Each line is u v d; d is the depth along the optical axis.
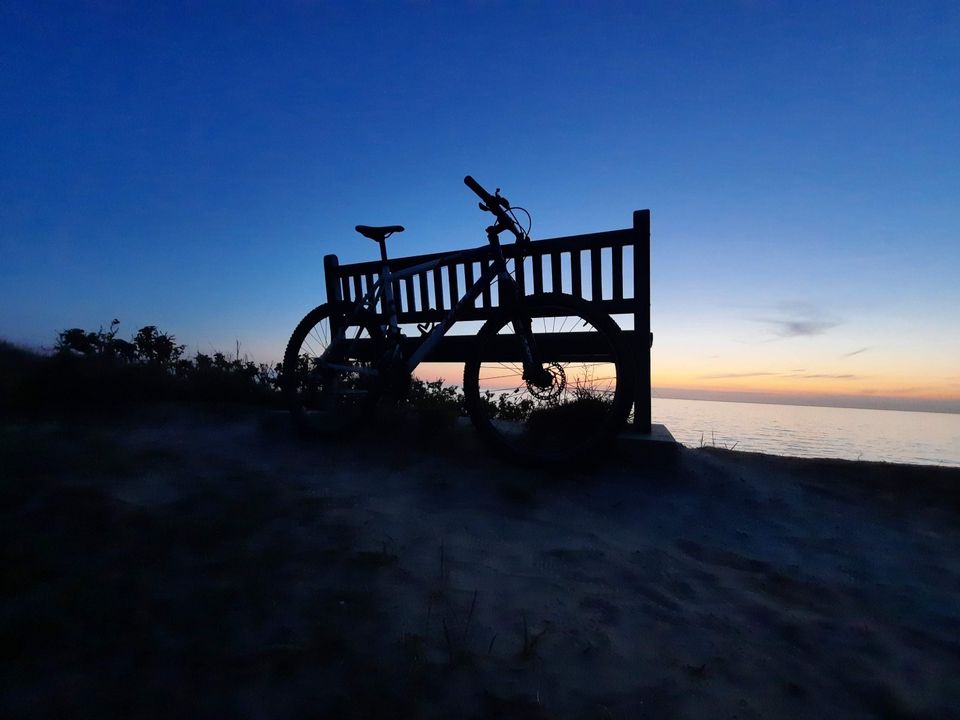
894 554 2.55
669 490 3.14
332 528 2.36
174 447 3.48
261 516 2.44
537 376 3.43
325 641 1.61
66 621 1.67
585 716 1.40
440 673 1.50
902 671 1.73
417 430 3.92
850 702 1.57
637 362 3.78
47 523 2.24
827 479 3.30
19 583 1.84
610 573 2.18
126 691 1.42
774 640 1.84
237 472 3.04
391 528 2.41
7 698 1.38
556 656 1.62
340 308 4.18
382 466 3.34
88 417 4.10
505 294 3.50
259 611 1.74
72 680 1.45
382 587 1.91
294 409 3.98
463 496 2.92
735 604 2.05
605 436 3.18
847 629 1.94
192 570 1.97
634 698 1.48
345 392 3.88
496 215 3.51
